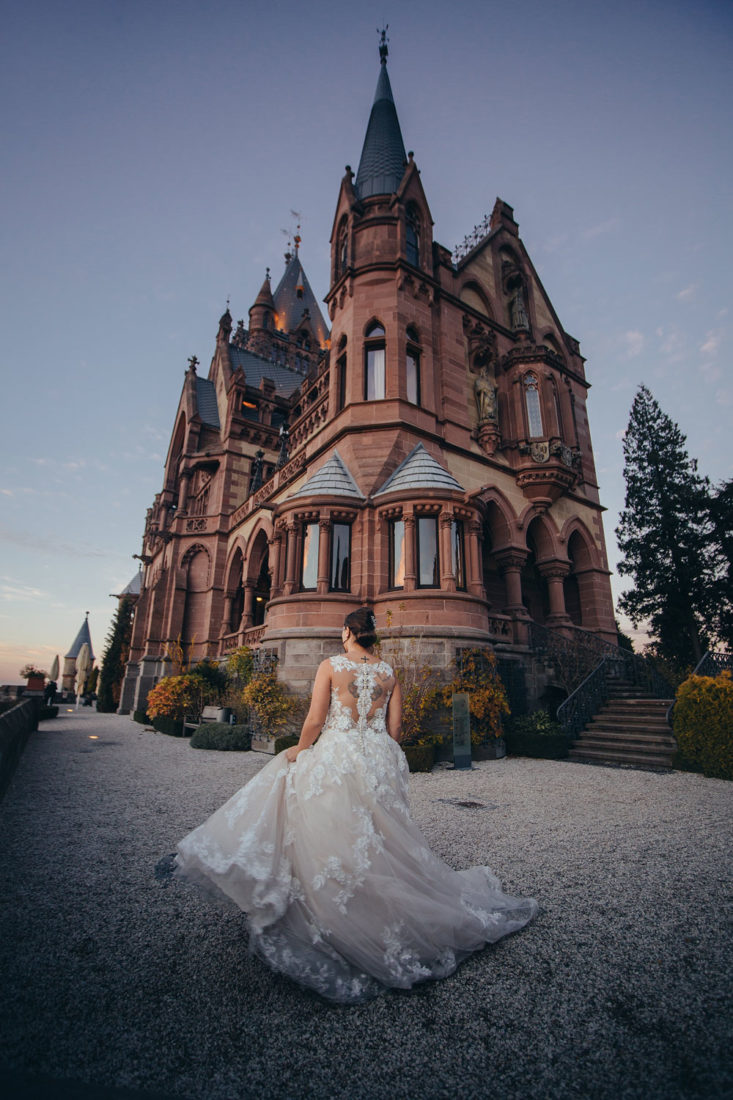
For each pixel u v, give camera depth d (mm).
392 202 16453
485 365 17609
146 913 3246
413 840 2715
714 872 3914
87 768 8766
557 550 17484
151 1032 2070
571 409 19547
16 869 3986
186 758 10242
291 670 11578
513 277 19578
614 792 7047
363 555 12539
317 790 2584
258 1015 2197
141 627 25906
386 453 13711
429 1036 2066
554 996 2338
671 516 25531
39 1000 2281
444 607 11336
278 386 31047
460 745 9414
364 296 15578
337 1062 1911
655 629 25531
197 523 24688
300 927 2414
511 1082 1807
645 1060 1904
